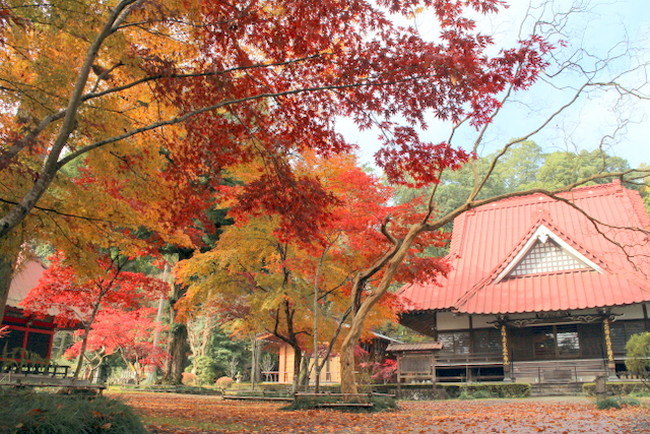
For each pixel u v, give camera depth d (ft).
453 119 28.81
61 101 28.86
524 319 92.32
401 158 31.81
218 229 82.38
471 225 121.90
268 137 30.86
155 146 34.50
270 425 33.19
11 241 31.22
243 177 45.85
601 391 58.03
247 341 144.36
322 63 28.30
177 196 34.40
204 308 72.08
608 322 87.71
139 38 30.42
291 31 26.63
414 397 85.35
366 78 26.99
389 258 49.08
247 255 59.21
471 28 26.55
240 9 27.14
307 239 33.76
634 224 102.32
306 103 30.22
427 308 98.68
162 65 26.48
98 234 35.37
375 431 29.99
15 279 70.95
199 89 28.48
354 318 48.24
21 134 29.45
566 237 94.73
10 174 28.94
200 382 130.00
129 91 33.22
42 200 31.60
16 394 20.54
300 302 58.49
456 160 31.55
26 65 30.73
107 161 32.89
